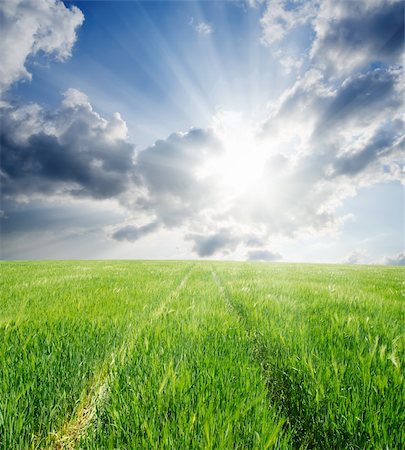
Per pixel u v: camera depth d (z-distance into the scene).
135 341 3.08
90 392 2.43
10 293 6.20
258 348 3.45
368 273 16.27
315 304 5.02
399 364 2.21
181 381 2.02
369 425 1.71
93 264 24.34
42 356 2.48
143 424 1.65
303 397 2.16
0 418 1.78
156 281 9.34
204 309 4.81
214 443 1.55
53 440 1.93
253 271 15.86
